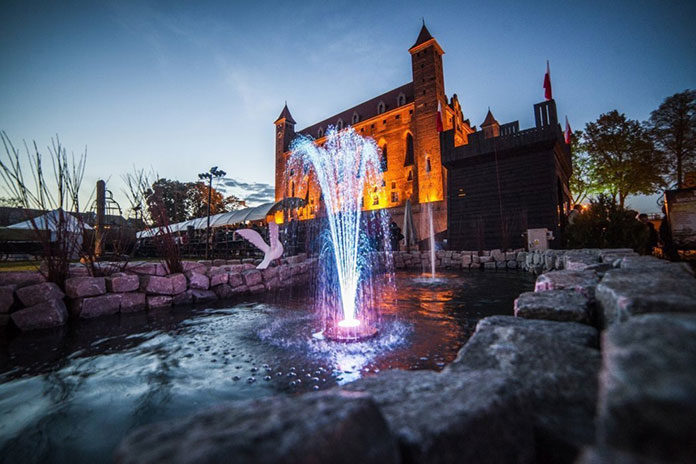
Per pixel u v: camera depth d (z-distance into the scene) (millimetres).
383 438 746
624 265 2721
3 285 4355
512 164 15156
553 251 8648
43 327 4113
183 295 5922
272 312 5117
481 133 15641
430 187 35344
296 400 819
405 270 12469
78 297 4719
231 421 711
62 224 5020
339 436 668
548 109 13977
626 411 645
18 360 2924
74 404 2062
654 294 1312
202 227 18047
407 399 1018
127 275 5379
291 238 17594
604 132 28281
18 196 4582
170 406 2031
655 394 615
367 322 4125
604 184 28438
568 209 21203
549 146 14219
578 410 1061
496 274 9977
